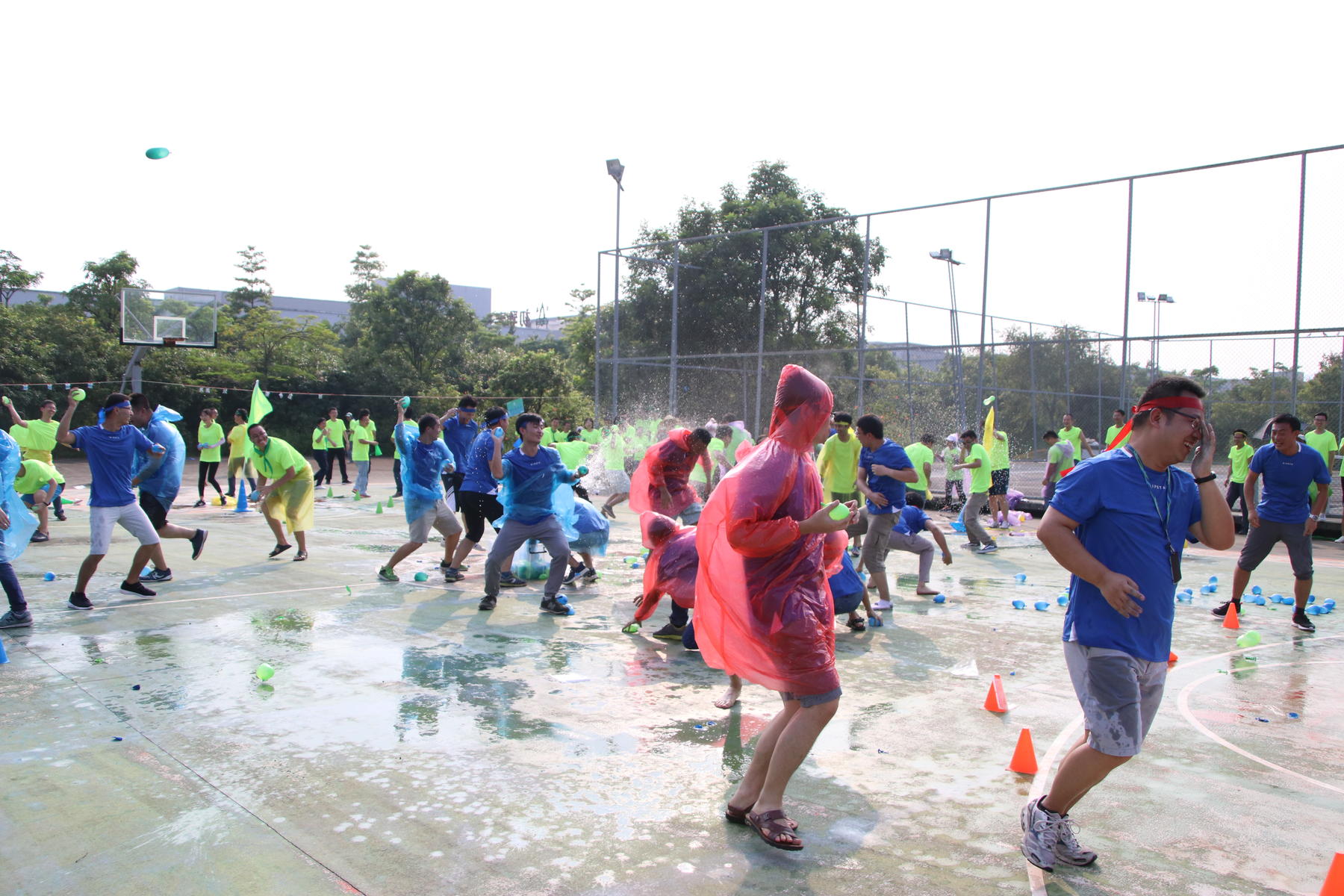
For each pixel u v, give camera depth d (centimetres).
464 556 818
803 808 342
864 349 1689
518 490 680
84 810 329
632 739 414
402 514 1426
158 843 304
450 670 525
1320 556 1150
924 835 319
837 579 625
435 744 402
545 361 3531
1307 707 486
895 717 454
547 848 304
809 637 311
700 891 276
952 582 879
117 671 511
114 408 669
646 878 284
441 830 316
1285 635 668
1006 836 319
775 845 306
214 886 275
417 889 275
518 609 704
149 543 709
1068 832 296
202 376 3103
